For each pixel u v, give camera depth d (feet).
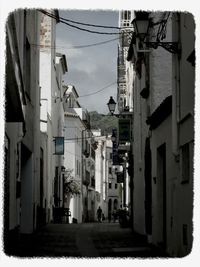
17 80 33.83
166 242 47.39
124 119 88.58
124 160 121.19
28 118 68.08
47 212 103.30
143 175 66.49
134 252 47.19
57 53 138.82
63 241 59.26
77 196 188.85
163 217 52.60
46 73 114.42
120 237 66.95
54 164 123.54
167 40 52.31
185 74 38.24
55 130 128.36
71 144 187.83
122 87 132.36
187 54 37.63
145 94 62.23
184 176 39.60
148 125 60.29
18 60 33.76
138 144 73.10
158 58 56.90
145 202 62.49
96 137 260.01
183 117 38.73
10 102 37.65
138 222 70.79
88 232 76.07
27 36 64.44
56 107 131.95
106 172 308.19
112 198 320.09
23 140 63.16
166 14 50.19
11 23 28.58
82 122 208.44
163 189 53.21
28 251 45.32
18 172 55.83
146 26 43.60
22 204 71.97
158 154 53.88
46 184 100.94
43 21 114.42
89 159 235.40
